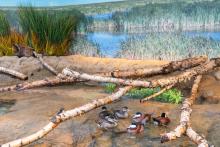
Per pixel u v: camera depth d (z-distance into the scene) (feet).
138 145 17.26
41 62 32.76
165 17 33.53
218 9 31.86
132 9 34.40
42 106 22.88
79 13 35.86
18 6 36.83
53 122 16.98
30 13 35.60
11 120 20.49
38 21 35.35
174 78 23.41
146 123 19.57
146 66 31.76
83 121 19.85
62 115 17.38
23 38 35.58
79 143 17.75
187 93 26.53
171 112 21.13
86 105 18.89
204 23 32.48
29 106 23.04
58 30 35.29
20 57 34.53
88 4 35.53
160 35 33.76
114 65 32.48
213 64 25.40
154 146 17.12
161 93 23.40
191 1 32.73
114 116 19.61
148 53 34.17
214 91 24.91
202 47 32.58
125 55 34.86
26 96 25.95
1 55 35.91
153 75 26.68
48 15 35.55
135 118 19.24
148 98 23.12
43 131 16.58
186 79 24.94
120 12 34.73
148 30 34.09
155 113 21.09
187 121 16.93
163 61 32.81
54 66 33.06
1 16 36.50
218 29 32.04
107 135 18.31
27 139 16.08
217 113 20.57
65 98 24.86
